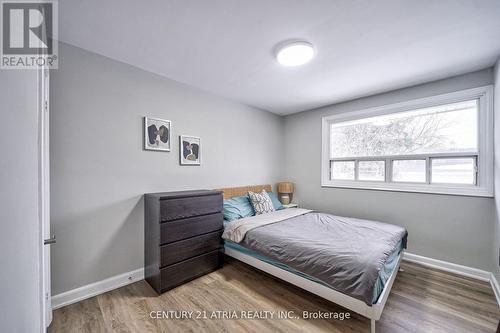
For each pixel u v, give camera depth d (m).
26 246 0.56
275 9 1.41
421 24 1.55
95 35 1.70
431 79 2.49
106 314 1.66
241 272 2.39
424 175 2.67
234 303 1.81
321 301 1.84
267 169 3.88
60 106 1.76
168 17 1.50
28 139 0.58
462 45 1.81
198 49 1.91
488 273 2.16
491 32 1.63
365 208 3.10
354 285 1.42
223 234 2.46
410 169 2.78
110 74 2.05
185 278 2.13
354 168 3.32
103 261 1.99
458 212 2.36
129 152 2.17
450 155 2.47
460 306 1.75
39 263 0.65
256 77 2.48
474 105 2.35
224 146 3.14
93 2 1.34
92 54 1.94
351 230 2.21
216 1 1.34
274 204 3.37
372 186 3.03
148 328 1.51
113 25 1.58
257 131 3.68
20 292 0.54
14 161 0.53
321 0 1.34
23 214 0.55
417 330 1.49
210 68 2.27
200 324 1.56
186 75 2.43
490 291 1.97
